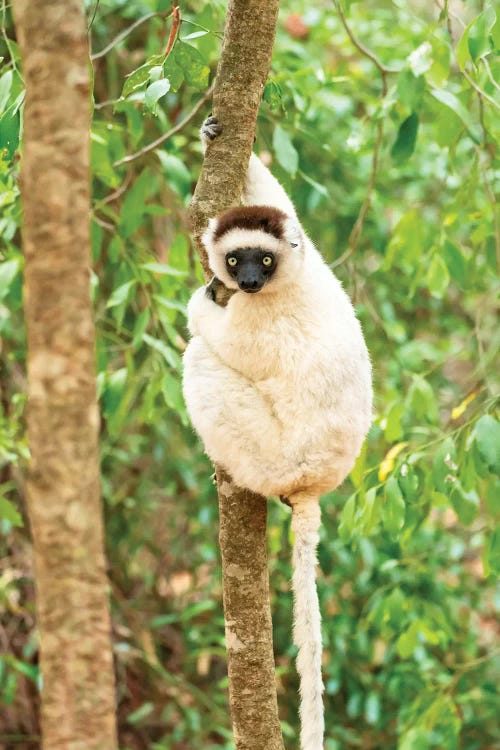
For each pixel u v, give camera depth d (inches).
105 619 134.0
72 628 131.2
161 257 470.3
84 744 131.1
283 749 221.0
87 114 135.6
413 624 355.9
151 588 504.1
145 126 435.2
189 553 503.2
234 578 220.8
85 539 132.1
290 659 471.5
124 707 483.8
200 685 498.3
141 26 443.2
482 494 331.0
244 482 225.3
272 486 224.5
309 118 406.6
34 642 426.0
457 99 305.4
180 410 317.7
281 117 380.8
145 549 533.0
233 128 230.4
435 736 393.4
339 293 246.2
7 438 365.1
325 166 463.2
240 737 218.1
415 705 374.3
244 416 227.6
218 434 228.7
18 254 330.6
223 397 230.7
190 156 448.1
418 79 303.0
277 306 232.4
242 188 235.3
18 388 439.5
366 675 459.8
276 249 230.8
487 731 461.1
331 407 227.1
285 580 459.5
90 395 133.9
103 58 446.9
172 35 247.1
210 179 232.7
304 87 366.3
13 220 317.1
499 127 356.2
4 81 274.8
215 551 466.6
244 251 229.3
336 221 464.8
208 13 307.9
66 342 132.0
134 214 327.6
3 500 307.0
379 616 366.3
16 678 429.4
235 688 218.7
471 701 438.9
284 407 227.8
